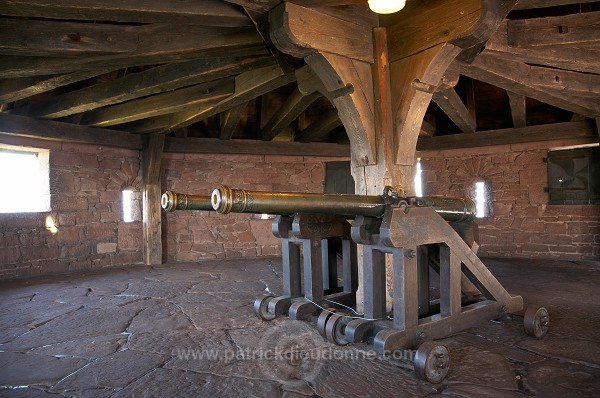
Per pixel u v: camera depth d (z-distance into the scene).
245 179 7.43
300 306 3.20
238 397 2.12
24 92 4.26
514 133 6.66
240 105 5.58
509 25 3.63
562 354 2.62
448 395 2.11
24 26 3.12
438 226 2.76
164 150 6.93
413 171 3.27
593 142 6.20
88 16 2.75
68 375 2.40
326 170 7.77
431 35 2.95
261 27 3.03
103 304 4.05
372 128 3.19
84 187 6.23
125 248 6.64
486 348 2.74
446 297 2.84
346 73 3.07
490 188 7.01
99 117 5.85
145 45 3.40
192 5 2.78
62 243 5.99
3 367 2.52
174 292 4.59
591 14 3.55
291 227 3.48
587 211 6.27
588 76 4.59
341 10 3.05
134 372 2.44
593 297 4.11
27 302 4.14
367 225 2.76
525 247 6.72
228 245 7.34
